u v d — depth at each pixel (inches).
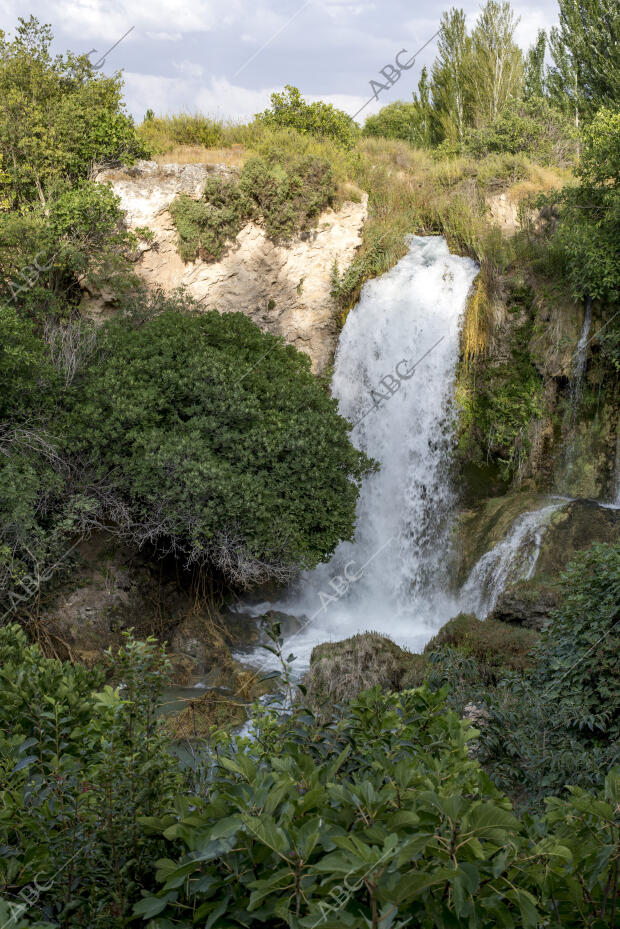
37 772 152.0
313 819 94.6
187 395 669.3
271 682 575.5
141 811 127.3
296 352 778.8
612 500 793.6
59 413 665.0
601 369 810.8
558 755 243.0
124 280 867.4
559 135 1256.8
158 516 640.4
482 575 754.2
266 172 925.2
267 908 94.2
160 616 671.1
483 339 869.8
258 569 649.0
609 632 287.6
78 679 189.6
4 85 893.2
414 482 879.1
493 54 1389.0
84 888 121.3
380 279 956.0
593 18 1360.7
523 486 836.6
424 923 94.0
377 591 843.4
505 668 476.7
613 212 783.7
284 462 669.9
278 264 954.1
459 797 95.9
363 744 135.1
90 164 916.0
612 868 109.6
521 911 92.4
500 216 1001.5
